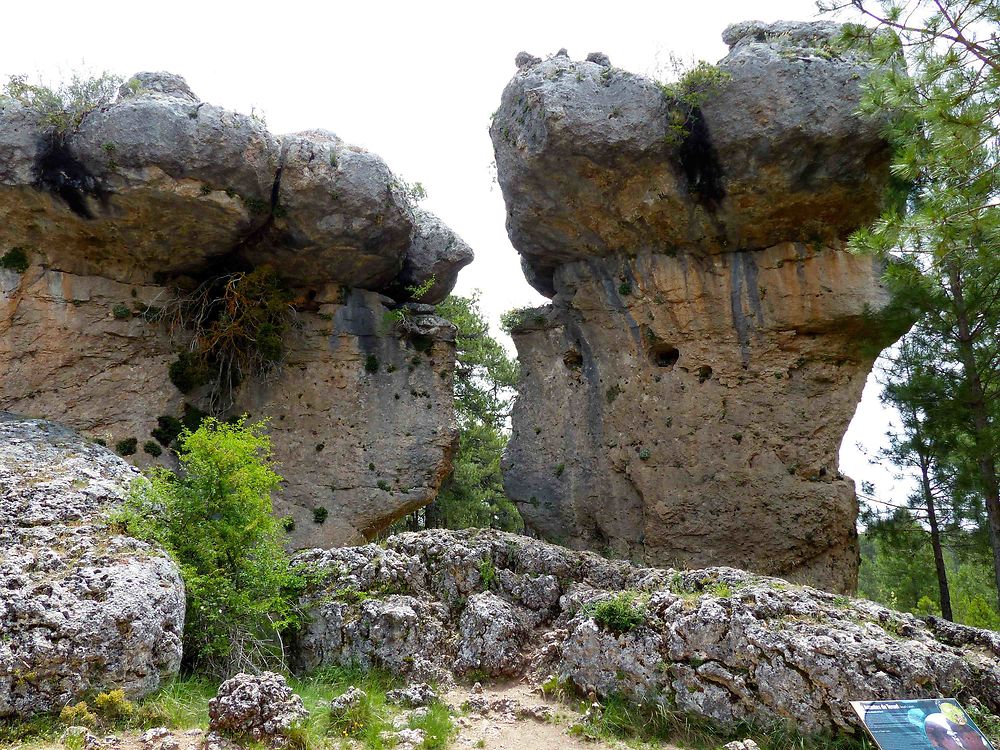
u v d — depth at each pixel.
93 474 10.91
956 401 12.52
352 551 10.23
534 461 17.12
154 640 7.62
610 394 16.16
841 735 6.68
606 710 7.67
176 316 15.81
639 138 13.44
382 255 16.33
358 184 14.98
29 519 8.90
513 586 10.02
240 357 16.39
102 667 7.14
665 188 14.03
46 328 14.55
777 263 14.54
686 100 13.27
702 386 15.12
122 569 8.02
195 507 9.27
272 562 9.51
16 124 13.43
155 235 14.59
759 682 7.16
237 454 9.51
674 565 14.92
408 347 17.62
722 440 14.85
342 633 9.29
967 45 7.93
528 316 17.78
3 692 6.54
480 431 29.05
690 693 7.48
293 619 9.18
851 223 14.12
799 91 12.77
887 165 13.17
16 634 6.92
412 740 6.89
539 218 15.49
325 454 16.55
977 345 12.71
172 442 15.31
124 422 14.98
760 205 13.80
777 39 13.30
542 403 17.34
